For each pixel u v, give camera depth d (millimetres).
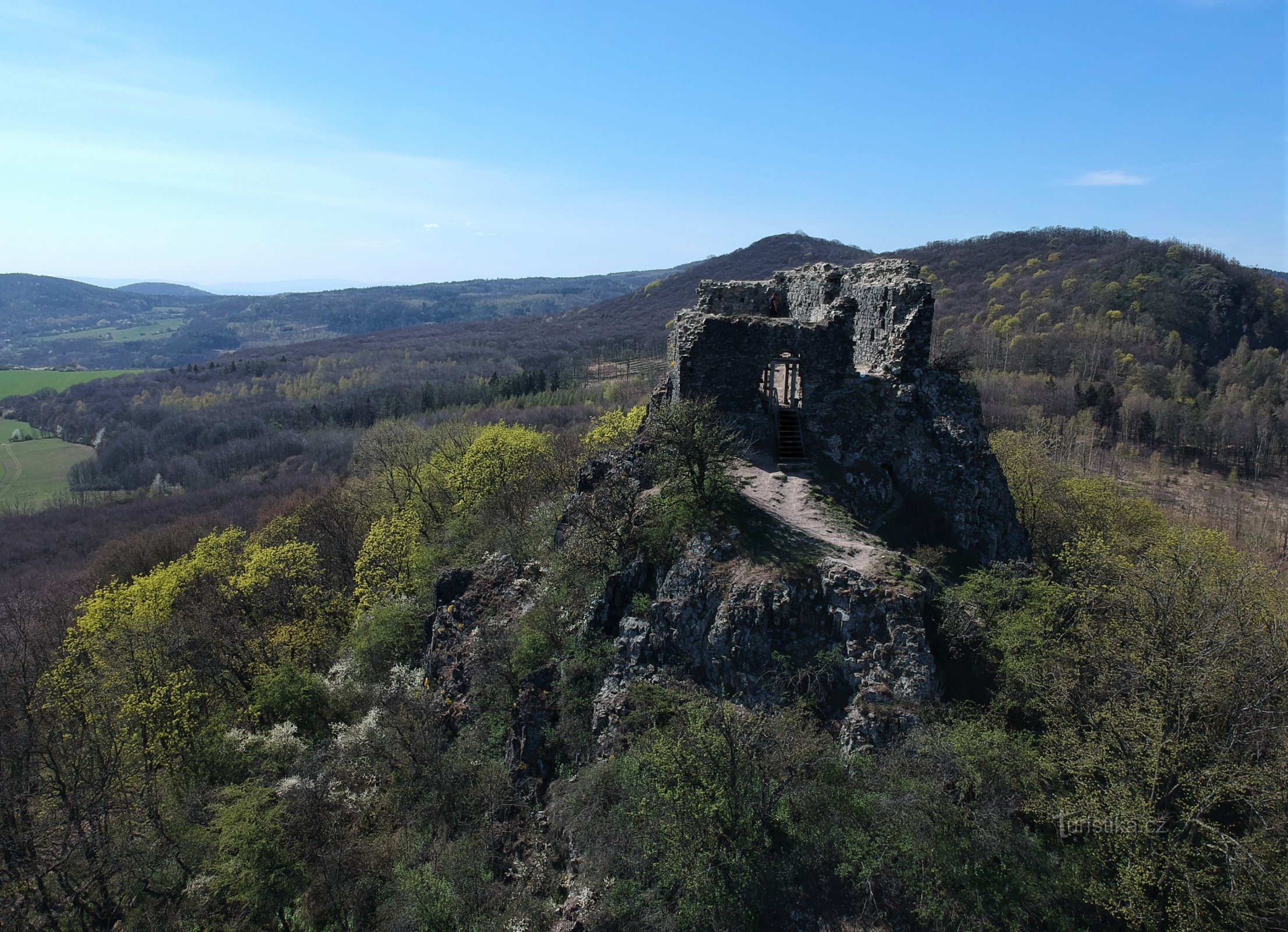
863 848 17203
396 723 26031
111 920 24938
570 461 47312
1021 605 23281
